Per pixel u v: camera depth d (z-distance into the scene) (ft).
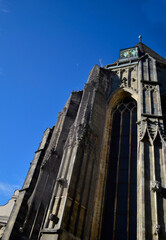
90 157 95.20
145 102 104.99
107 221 86.69
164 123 114.11
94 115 108.68
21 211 96.12
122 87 126.41
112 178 97.45
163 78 134.10
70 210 77.92
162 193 75.00
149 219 70.44
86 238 78.64
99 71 130.21
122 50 155.43
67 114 128.06
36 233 90.94
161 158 83.30
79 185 84.99
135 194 89.92
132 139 107.55
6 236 88.53
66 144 98.27
